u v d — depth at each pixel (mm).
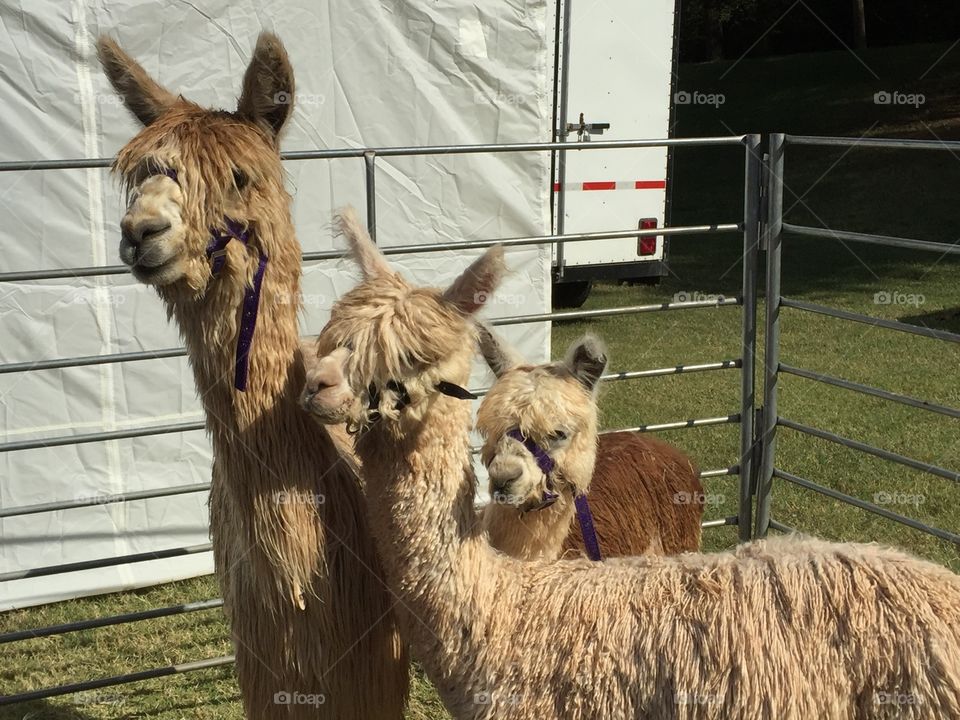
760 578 2768
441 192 6031
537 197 6281
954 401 7980
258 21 5465
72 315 5336
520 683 2783
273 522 2912
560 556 3828
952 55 27484
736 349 9914
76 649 4969
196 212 2703
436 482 2797
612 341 10344
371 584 3139
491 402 3336
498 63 6008
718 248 16344
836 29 31781
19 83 5070
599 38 9727
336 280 5875
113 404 5504
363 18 5676
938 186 18594
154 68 5293
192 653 4938
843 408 7965
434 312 2662
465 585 2816
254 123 2936
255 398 2875
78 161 3930
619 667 2721
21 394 5297
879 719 2557
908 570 2715
